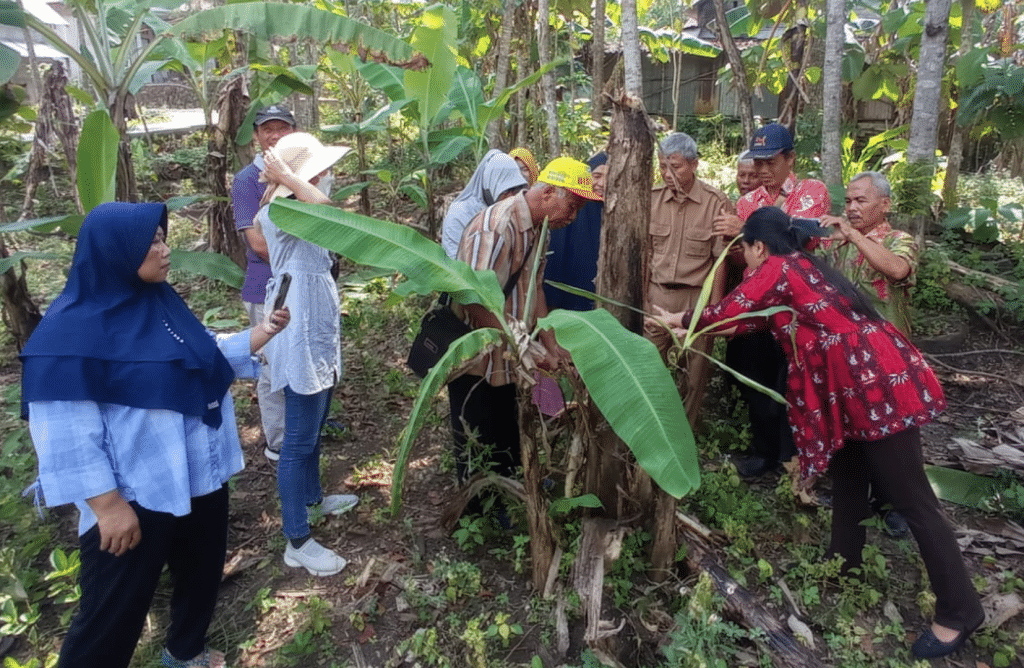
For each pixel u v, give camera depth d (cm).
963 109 699
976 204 899
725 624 285
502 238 307
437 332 324
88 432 204
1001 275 703
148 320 220
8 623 280
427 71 577
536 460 288
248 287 420
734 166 1123
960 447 437
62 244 740
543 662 274
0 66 396
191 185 1027
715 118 1352
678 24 1191
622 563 303
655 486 298
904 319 383
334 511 363
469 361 302
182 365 223
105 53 465
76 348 203
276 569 325
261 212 310
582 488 321
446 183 945
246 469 409
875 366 283
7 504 356
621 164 278
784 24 900
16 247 735
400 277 677
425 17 552
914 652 283
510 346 263
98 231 210
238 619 302
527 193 316
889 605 309
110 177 397
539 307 339
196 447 234
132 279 216
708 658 265
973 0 771
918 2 801
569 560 304
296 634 288
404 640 288
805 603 303
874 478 292
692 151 385
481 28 866
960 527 368
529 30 851
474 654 269
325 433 443
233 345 254
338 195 638
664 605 300
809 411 296
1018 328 616
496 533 344
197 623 264
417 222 826
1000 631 295
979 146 1118
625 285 288
